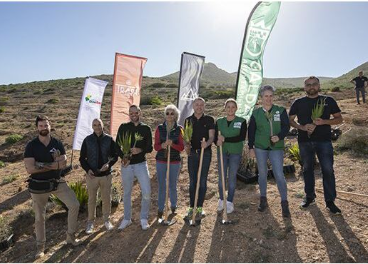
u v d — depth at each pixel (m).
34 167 3.86
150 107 28.67
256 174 6.17
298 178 6.06
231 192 4.77
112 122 7.95
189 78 7.37
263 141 4.45
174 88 57.16
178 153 4.71
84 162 4.47
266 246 3.78
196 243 4.03
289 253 3.59
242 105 6.37
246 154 6.41
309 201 4.59
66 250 4.23
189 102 7.46
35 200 4.04
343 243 3.64
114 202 5.69
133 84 8.16
